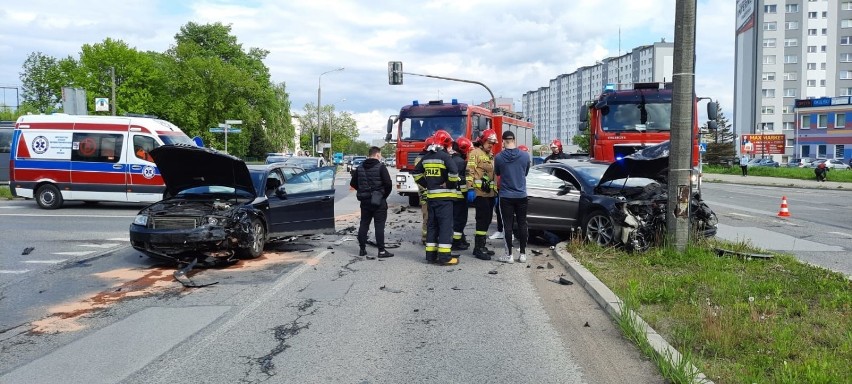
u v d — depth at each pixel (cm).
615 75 13312
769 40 8656
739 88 9425
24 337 579
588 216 1005
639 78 12475
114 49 5484
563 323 612
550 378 464
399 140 1848
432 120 1823
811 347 498
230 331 591
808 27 8594
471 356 516
